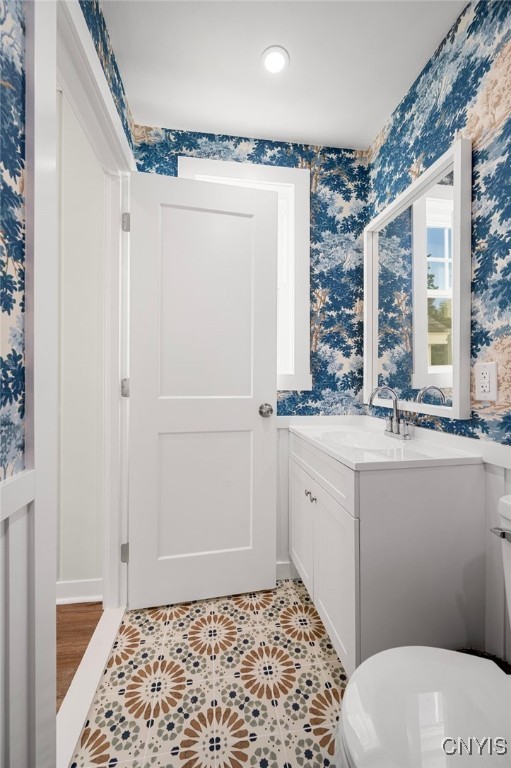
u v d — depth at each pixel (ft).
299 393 6.22
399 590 3.53
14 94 2.08
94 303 5.40
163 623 4.84
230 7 3.92
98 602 5.37
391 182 5.60
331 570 4.06
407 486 3.54
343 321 6.35
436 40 4.35
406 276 5.12
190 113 5.53
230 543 5.49
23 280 2.19
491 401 3.65
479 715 2.04
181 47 4.41
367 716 2.05
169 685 3.82
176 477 5.26
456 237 3.92
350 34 4.25
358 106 5.42
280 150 6.20
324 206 6.32
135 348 5.05
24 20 2.18
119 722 3.41
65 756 3.06
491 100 3.62
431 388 4.53
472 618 3.70
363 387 6.30
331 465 4.09
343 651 3.67
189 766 3.04
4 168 1.99
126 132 5.11
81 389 5.40
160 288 5.16
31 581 2.21
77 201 5.31
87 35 3.32
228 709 3.54
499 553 3.59
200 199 5.27
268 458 5.64
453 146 3.95
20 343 2.16
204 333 5.34
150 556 5.15
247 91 5.12
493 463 3.59
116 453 5.08
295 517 5.68
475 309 3.84
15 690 2.08
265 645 4.41
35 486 2.23
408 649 2.61
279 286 6.46
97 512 5.48
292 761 3.07
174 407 5.21
